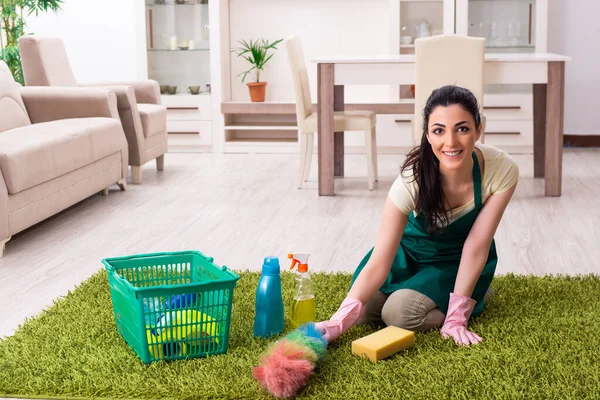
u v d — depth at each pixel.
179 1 5.95
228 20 6.11
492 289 2.33
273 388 1.71
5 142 3.25
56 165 3.42
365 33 6.05
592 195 4.16
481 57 3.90
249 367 1.86
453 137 1.86
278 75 6.17
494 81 4.05
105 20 6.24
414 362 1.88
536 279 2.57
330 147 4.19
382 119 5.83
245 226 3.54
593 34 5.83
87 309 2.31
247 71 6.03
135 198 4.23
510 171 2.02
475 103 1.88
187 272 2.30
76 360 1.93
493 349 1.94
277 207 3.95
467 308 2.06
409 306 2.05
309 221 3.62
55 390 1.78
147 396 1.75
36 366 1.89
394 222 2.02
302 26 6.10
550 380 1.76
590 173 4.84
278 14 6.10
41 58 4.63
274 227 3.51
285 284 2.55
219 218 3.71
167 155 5.88
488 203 2.04
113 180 4.27
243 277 2.63
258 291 2.09
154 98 5.19
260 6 6.10
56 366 1.89
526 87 5.72
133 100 4.54
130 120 4.54
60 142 3.48
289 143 5.94
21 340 2.08
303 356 1.78
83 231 3.48
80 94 4.32
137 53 5.98
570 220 3.58
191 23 5.97
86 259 3.01
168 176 4.92
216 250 3.12
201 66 6.01
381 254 2.03
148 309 1.88
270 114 6.23
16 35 5.78
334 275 2.65
